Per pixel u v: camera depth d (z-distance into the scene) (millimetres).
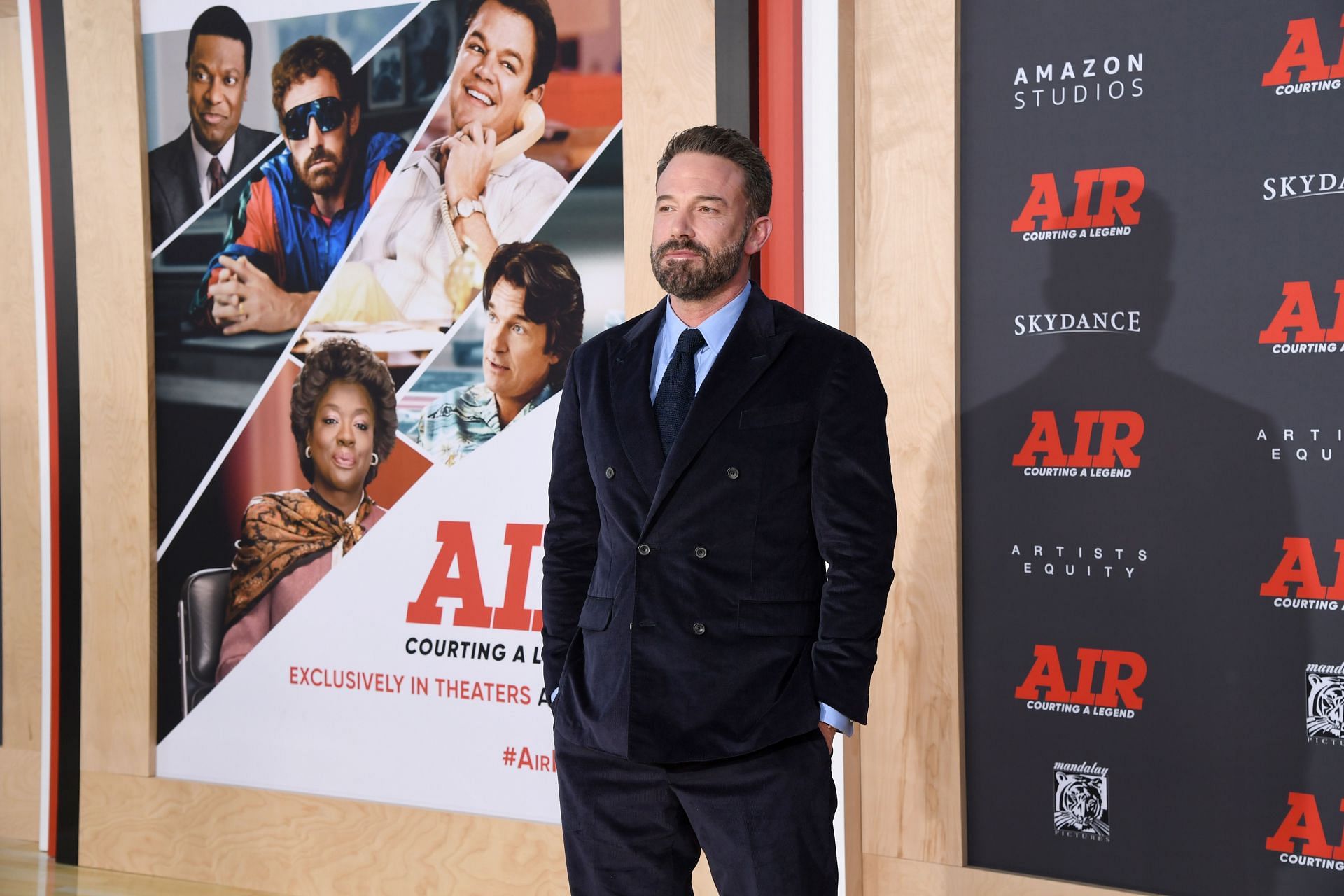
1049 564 2312
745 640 1525
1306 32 2098
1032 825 2336
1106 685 2273
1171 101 2197
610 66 2486
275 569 2773
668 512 1558
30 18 2900
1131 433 2242
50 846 2975
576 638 1682
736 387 1569
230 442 2805
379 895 2666
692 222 1569
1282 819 2148
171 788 2844
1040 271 2305
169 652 2871
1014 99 2318
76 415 2912
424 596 2648
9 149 3250
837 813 2365
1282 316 2131
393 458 2670
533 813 2572
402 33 2635
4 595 3256
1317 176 2100
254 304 2773
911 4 2355
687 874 1647
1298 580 2131
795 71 2381
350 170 2686
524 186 2555
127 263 2854
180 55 2809
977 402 2363
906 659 2389
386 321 2666
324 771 2740
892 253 2385
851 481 1547
